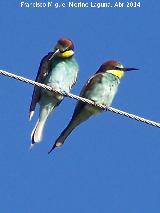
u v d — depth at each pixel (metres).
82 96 14.56
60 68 14.94
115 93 14.70
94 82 14.57
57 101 14.83
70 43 15.05
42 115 14.77
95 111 14.44
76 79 15.12
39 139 14.57
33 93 14.77
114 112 12.56
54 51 15.06
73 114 14.42
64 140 14.32
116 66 14.77
